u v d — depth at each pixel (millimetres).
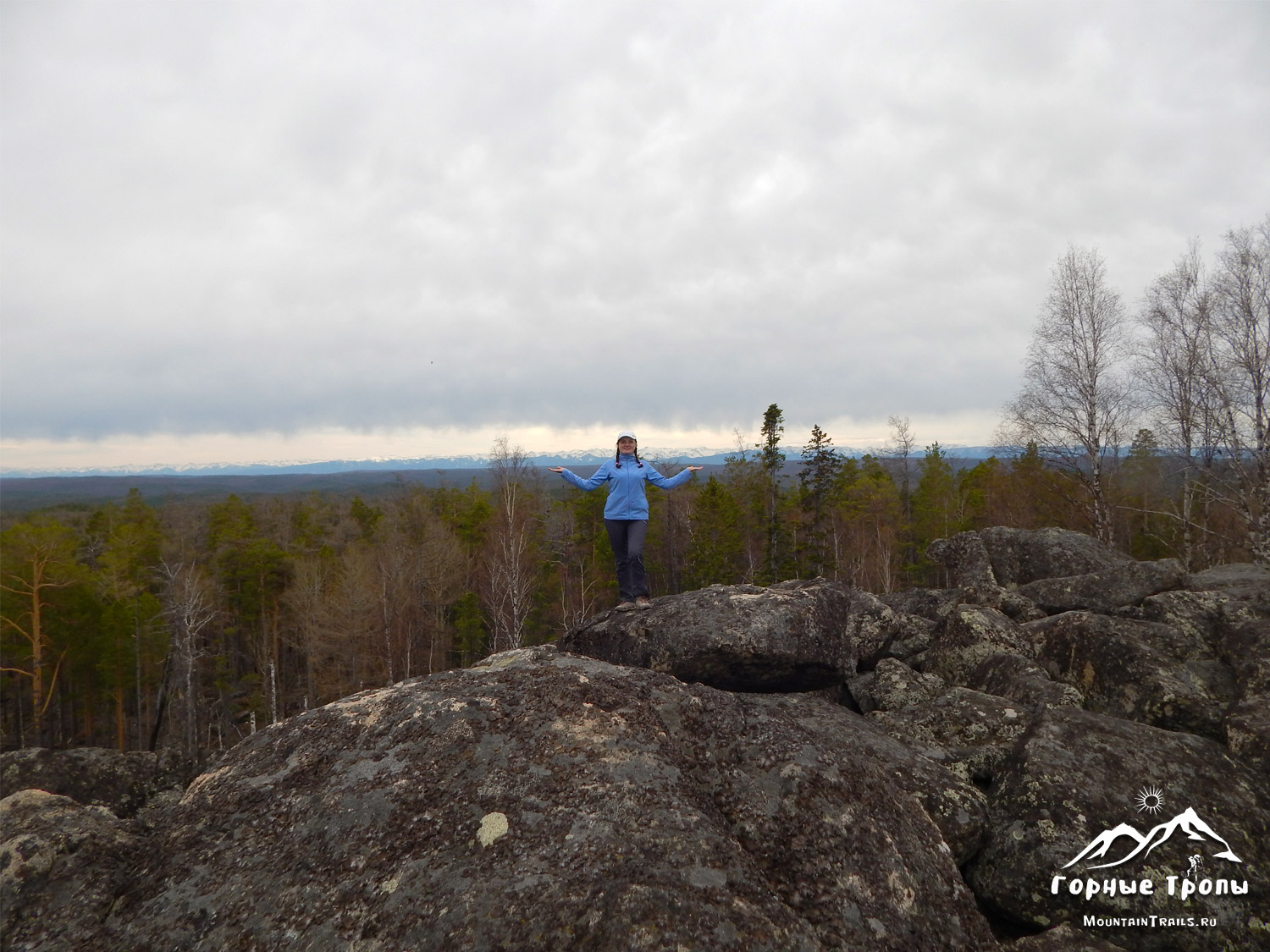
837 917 2992
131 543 46188
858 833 3369
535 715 3701
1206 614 7164
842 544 50156
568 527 45562
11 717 44656
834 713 5684
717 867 2828
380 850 2982
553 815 3057
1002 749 5297
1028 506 40031
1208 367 26859
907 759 4816
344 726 3764
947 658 7512
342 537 60531
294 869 2957
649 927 2486
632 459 9117
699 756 3738
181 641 37938
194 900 2898
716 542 43969
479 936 2557
